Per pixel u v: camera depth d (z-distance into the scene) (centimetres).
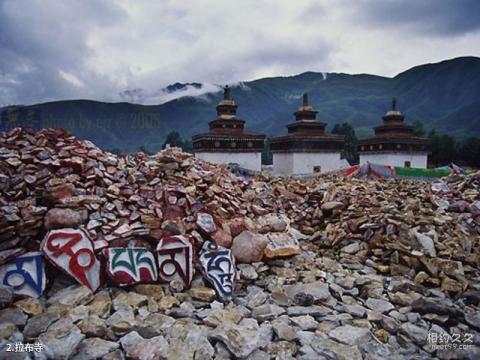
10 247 594
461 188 1493
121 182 809
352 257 877
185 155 988
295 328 560
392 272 800
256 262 764
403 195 1308
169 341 493
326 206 1127
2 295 524
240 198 1010
